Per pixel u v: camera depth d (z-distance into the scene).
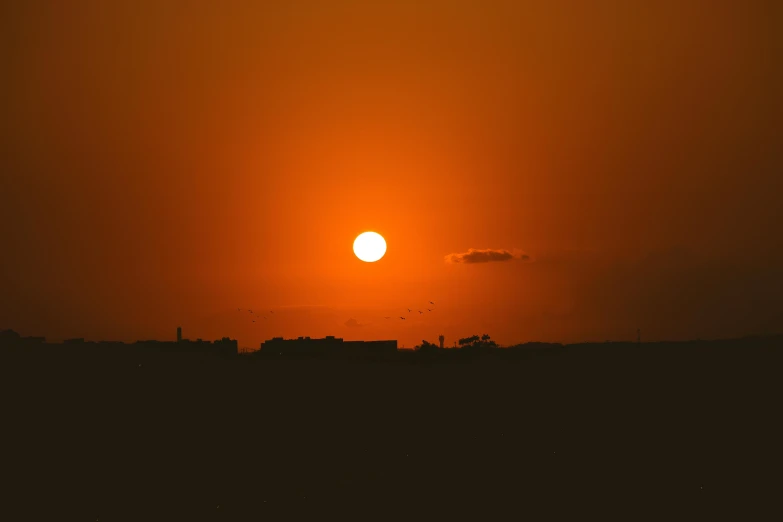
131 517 84.12
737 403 145.75
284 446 119.31
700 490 90.12
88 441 119.44
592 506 85.31
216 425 133.38
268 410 147.12
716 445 113.44
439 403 154.50
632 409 145.50
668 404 148.62
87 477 100.00
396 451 115.31
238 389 162.50
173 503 89.69
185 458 111.06
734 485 92.12
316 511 85.38
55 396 146.25
